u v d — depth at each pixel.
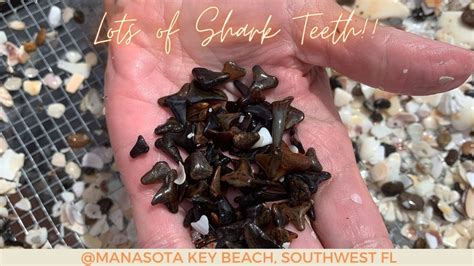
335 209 0.24
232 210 0.23
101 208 0.29
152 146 0.24
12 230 0.28
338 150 0.25
